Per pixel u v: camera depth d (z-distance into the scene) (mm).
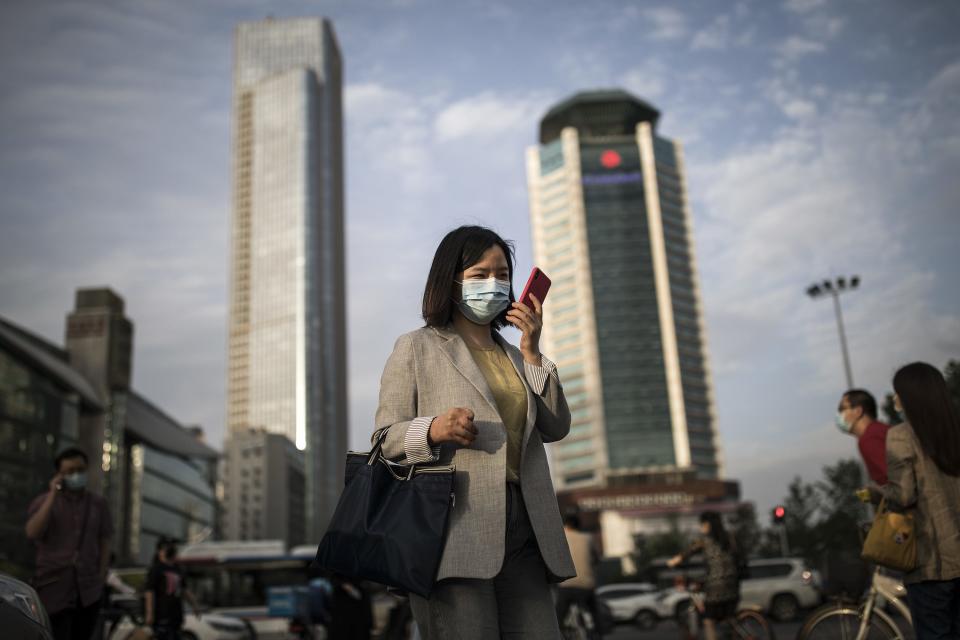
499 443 2334
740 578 7602
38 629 2930
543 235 170875
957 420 3662
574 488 145000
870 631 4918
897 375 3836
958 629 3648
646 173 168250
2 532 51688
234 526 166500
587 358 157625
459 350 2510
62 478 5695
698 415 157500
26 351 55531
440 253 2615
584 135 180875
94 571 5746
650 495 140375
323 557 2295
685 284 166125
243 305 193750
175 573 8742
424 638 2266
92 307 74188
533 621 2318
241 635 17594
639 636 20625
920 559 3664
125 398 72688
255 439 170375
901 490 3703
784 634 16234
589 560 9555
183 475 122312
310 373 183000
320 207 198375
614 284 161625
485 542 2219
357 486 2342
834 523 35750
